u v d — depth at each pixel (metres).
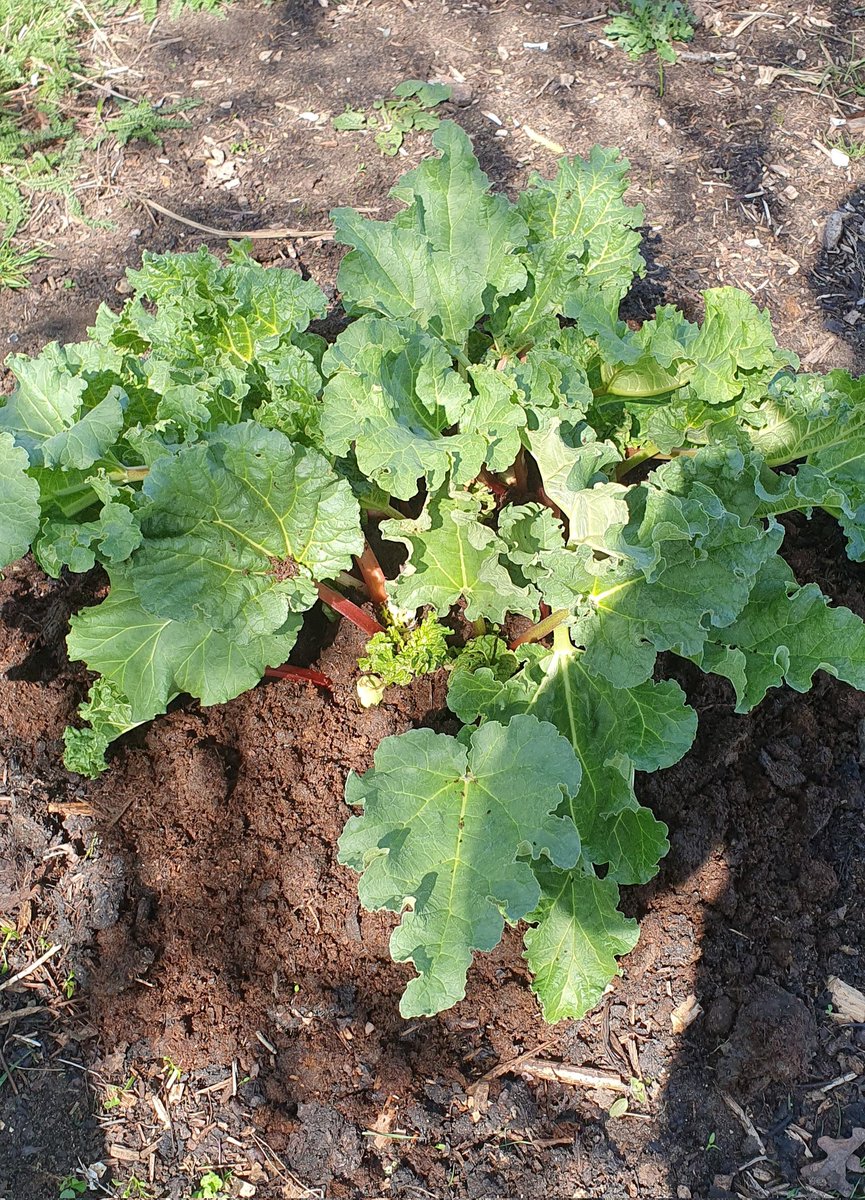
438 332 1.44
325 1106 1.34
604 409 1.48
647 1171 1.32
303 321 1.42
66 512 1.30
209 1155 1.32
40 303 1.82
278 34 2.13
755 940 1.40
